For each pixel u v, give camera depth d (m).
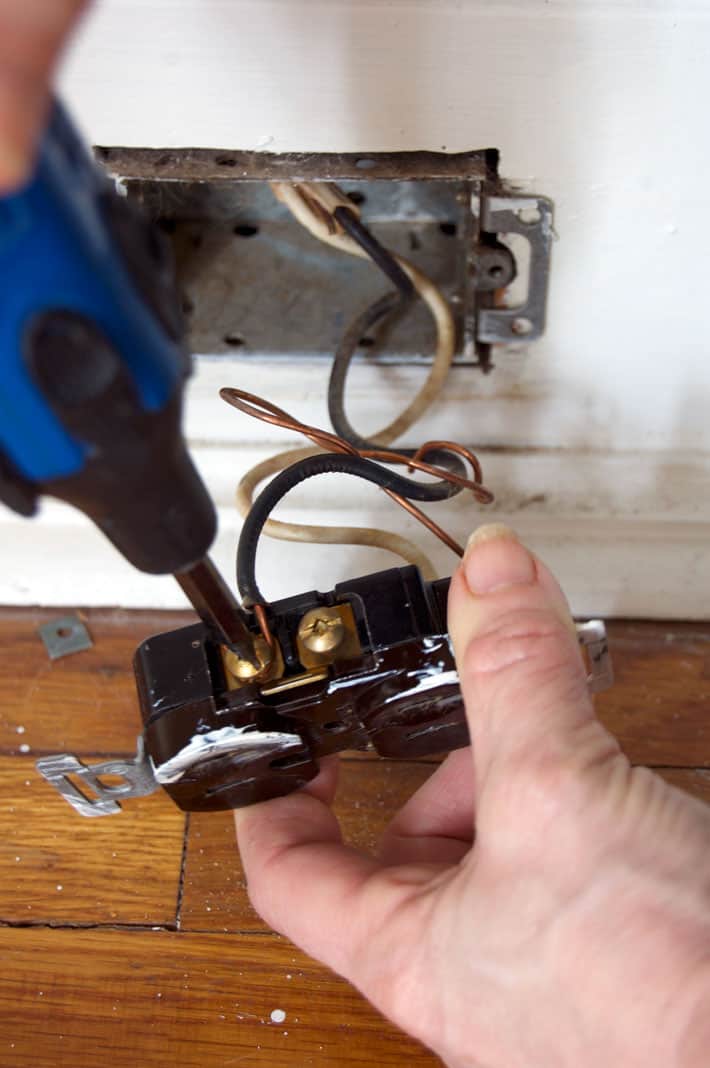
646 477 0.65
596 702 0.69
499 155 0.50
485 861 0.42
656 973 0.38
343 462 0.47
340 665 0.45
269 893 0.51
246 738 0.45
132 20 0.45
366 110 0.49
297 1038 0.58
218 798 0.51
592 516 0.67
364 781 0.66
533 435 0.64
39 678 0.72
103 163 0.52
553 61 0.46
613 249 0.54
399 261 0.56
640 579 0.70
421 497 0.49
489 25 0.45
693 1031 0.37
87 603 0.74
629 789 0.40
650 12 0.44
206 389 0.63
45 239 0.23
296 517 0.67
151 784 0.50
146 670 0.46
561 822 0.40
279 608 0.47
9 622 0.74
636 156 0.49
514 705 0.42
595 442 0.64
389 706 0.47
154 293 0.27
